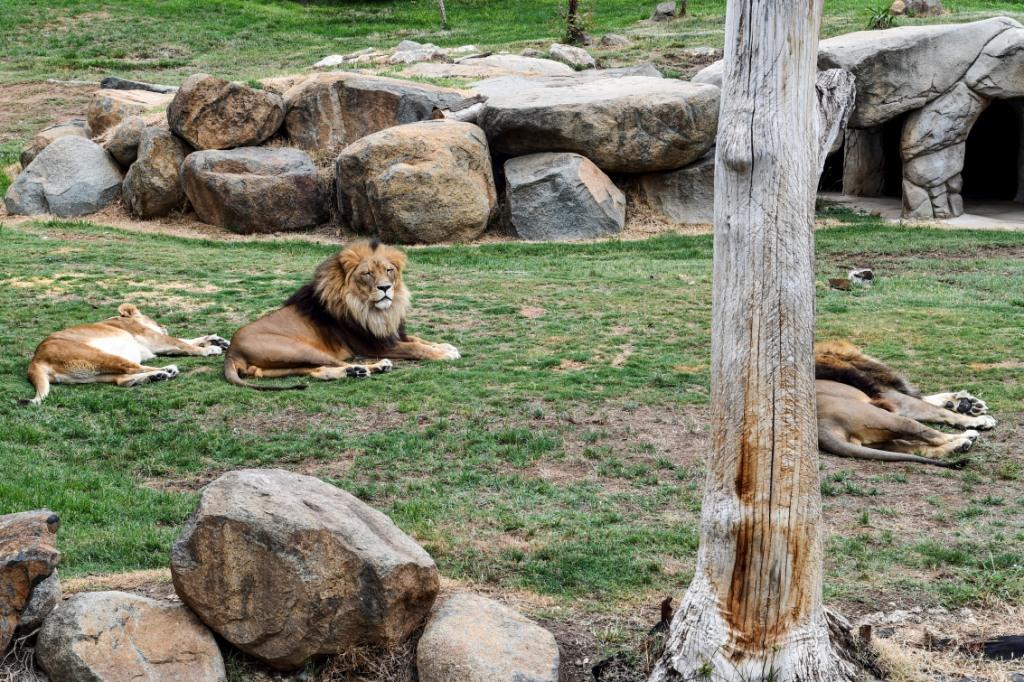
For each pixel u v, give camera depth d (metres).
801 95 5.18
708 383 11.71
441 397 11.29
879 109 23.34
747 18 5.11
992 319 14.09
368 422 10.65
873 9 38.44
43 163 24.31
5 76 38.12
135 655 5.77
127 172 24.41
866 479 9.02
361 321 12.54
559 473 9.33
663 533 7.96
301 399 11.27
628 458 9.64
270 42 43.69
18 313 14.40
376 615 6.00
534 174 22.27
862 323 13.98
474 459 9.64
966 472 9.09
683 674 5.41
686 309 15.00
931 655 6.03
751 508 5.26
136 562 7.63
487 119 23.38
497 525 8.20
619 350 13.06
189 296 15.67
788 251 5.21
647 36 39.94
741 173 5.20
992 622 6.51
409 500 8.71
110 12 46.75
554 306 15.30
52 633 5.84
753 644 5.29
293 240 21.77
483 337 13.74
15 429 10.30
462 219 21.61
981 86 23.14
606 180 22.91
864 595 6.89
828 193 28.64
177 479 9.42
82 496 8.77
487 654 5.67
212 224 22.86
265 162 22.69
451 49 38.00
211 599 6.02
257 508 6.05
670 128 22.67
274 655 5.97
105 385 11.80
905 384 10.37
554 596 7.00
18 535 6.09
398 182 21.27
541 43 38.97
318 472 9.41
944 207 23.91
